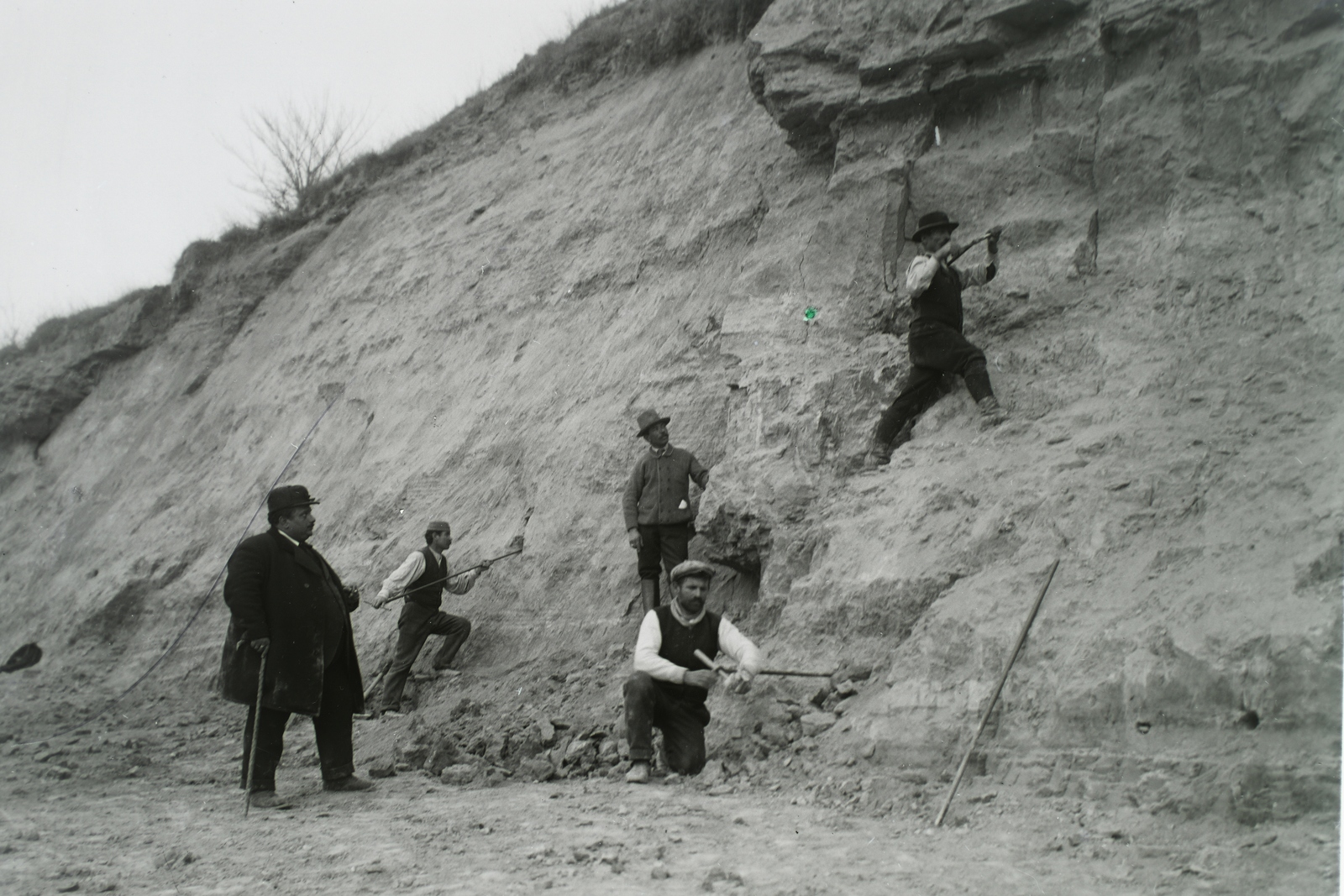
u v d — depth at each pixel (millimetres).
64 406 23156
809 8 9992
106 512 18844
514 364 12867
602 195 13555
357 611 11711
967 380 7672
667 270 11656
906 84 9156
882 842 4840
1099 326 7738
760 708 7105
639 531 8914
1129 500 6363
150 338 22469
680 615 6863
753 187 11203
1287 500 5777
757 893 4094
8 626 18062
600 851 4812
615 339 11617
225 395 18594
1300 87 7547
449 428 12977
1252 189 7625
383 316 16078
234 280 20734
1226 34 7965
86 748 9828
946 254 7961
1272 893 3877
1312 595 5105
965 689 5961
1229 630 5133
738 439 9023
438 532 10008
